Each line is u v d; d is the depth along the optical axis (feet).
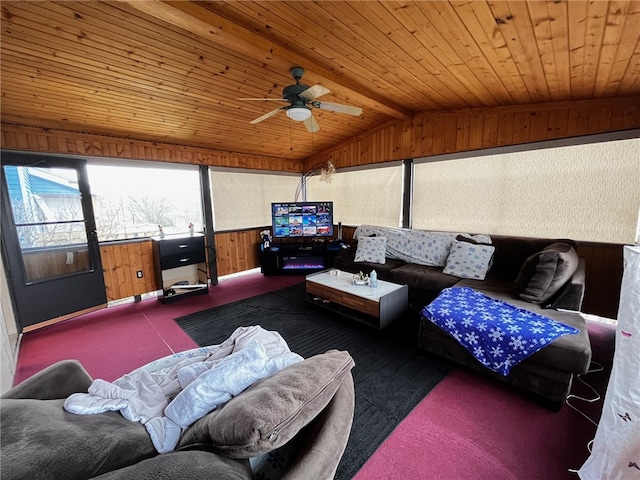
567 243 9.27
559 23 5.56
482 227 12.35
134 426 3.15
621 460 3.52
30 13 6.13
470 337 6.78
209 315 11.16
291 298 12.89
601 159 9.50
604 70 7.28
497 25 5.98
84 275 11.19
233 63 8.84
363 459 4.81
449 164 13.04
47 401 3.27
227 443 2.40
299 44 7.60
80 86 8.69
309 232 16.53
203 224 15.29
